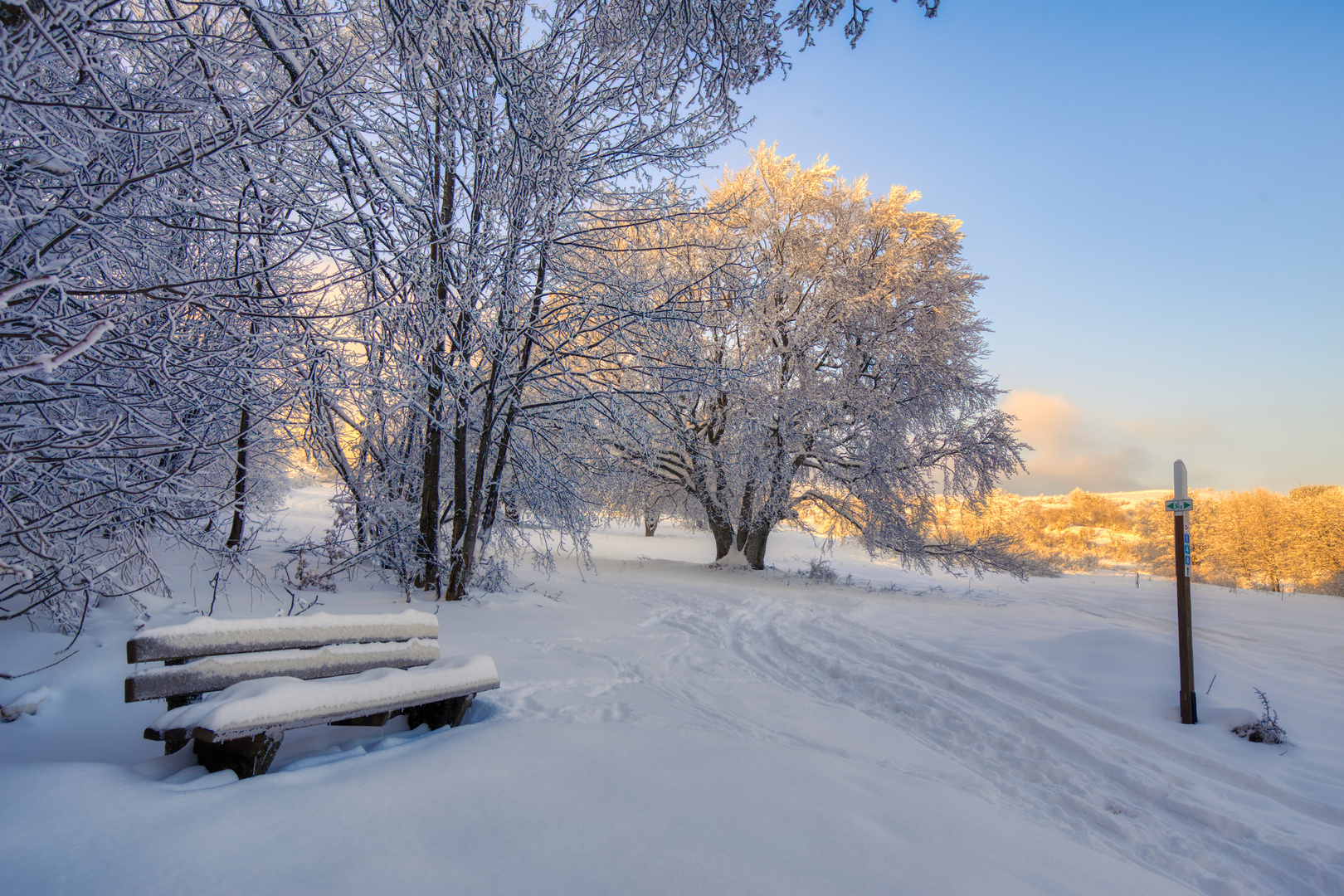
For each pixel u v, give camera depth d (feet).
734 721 14.28
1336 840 11.32
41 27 7.44
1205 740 16.25
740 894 6.51
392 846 6.86
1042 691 19.35
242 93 11.93
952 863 7.90
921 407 58.75
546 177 24.44
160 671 8.52
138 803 7.39
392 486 29.99
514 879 6.43
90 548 13.34
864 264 60.64
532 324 27.48
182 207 11.34
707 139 26.03
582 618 26.30
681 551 86.84
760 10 18.90
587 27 21.54
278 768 9.30
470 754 9.52
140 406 11.48
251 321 14.14
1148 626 38.58
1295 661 27.68
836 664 22.04
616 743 10.61
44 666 12.26
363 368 19.54
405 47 16.51
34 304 9.55
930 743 15.43
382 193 20.20
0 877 5.91
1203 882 9.80
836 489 60.90
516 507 32.40
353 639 11.11
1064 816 11.83
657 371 30.09
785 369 59.16
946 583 69.97
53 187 9.84
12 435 9.81
